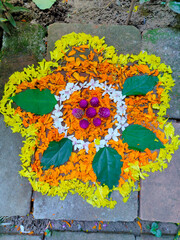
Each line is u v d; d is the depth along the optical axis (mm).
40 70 426
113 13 483
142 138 408
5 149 423
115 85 427
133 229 439
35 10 470
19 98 414
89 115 395
